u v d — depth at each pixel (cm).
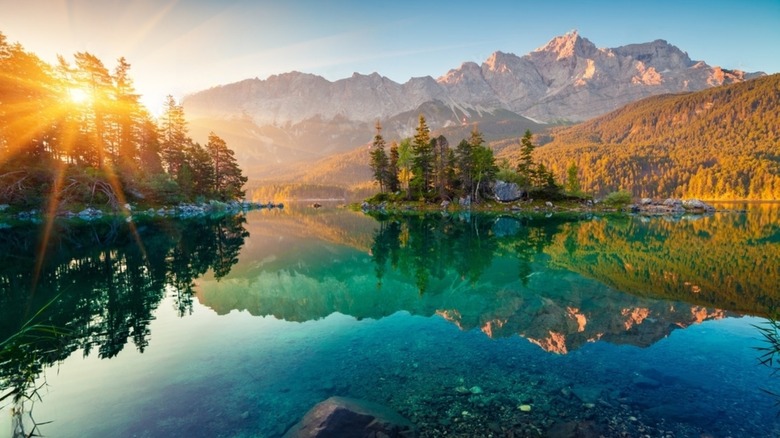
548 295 1483
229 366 840
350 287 1667
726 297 1406
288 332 1073
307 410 661
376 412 624
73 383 750
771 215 6209
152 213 6078
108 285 1577
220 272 1917
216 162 9300
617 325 1112
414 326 1134
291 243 3183
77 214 4959
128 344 965
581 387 729
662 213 6925
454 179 8738
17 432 586
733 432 580
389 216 6544
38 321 1119
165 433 592
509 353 912
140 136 7344
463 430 598
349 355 905
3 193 4509
